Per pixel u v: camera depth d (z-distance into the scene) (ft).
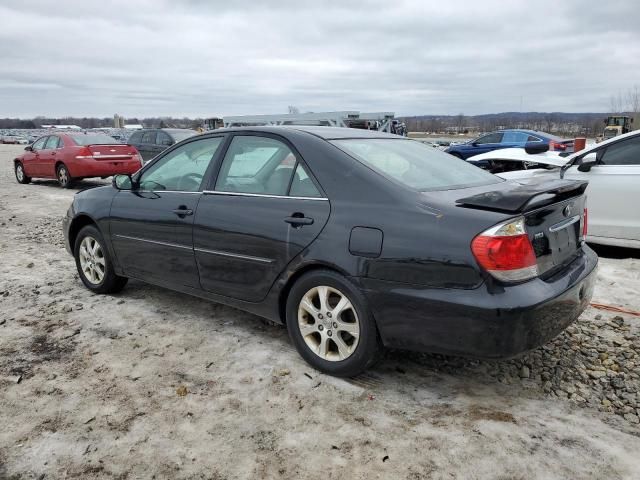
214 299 12.88
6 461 8.45
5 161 81.76
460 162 13.17
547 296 9.11
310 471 8.21
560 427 9.33
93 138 45.62
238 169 12.48
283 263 11.10
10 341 12.82
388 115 61.57
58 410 9.84
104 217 15.25
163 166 14.35
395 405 10.01
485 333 8.87
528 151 30.78
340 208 10.41
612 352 12.22
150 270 14.25
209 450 8.71
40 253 21.80
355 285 10.06
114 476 8.12
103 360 11.84
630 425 9.45
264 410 9.84
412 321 9.52
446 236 9.18
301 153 11.41
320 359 11.01
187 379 10.98
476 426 9.33
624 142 20.61
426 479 8.00
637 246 20.13
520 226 9.05
